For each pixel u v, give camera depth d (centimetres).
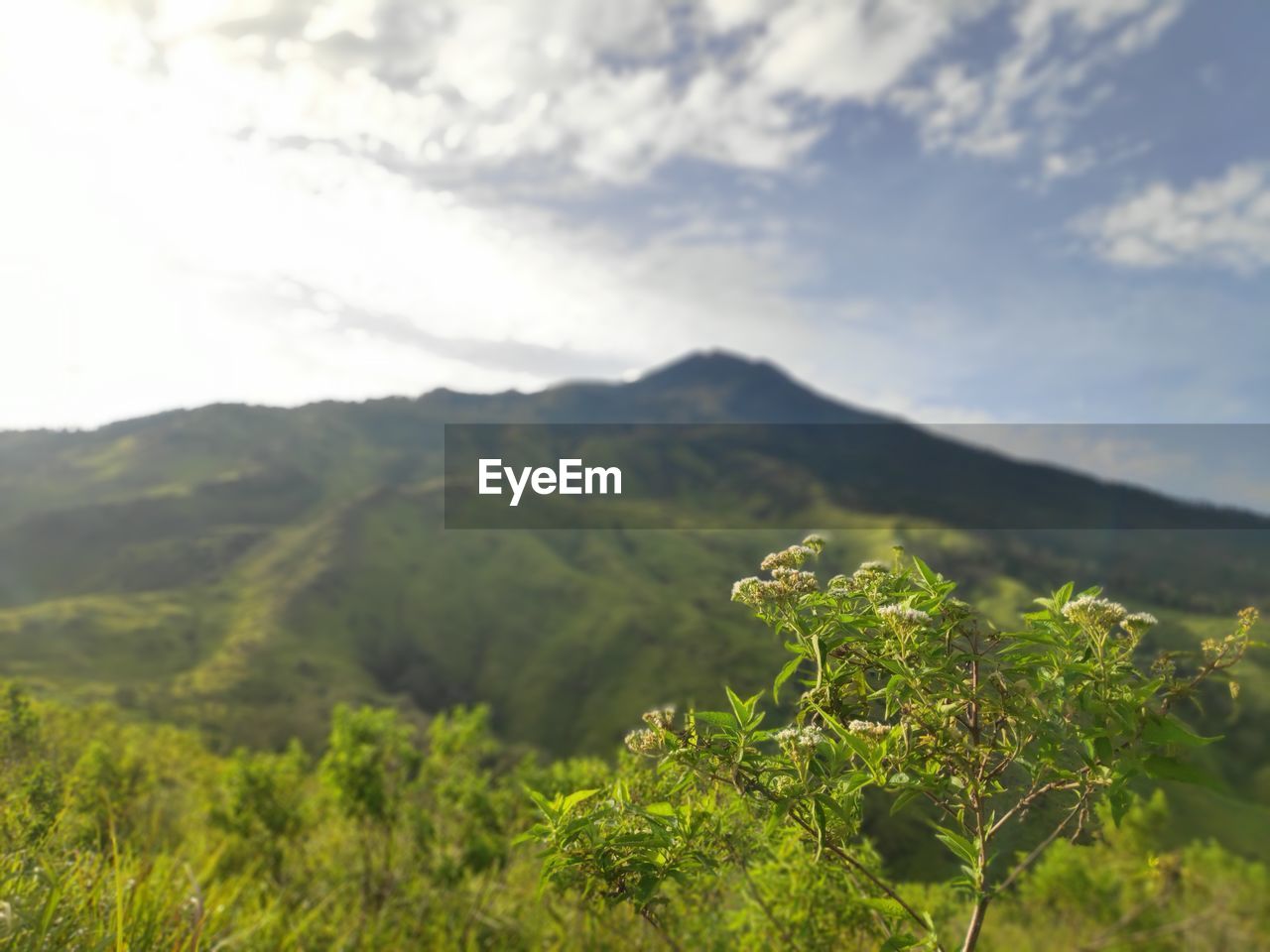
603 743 8419
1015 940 962
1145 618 189
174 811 643
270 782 830
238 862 725
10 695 415
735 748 218
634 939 398
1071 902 1117
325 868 745
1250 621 188
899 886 332
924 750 210
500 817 734
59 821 350
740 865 288
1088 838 206
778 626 236
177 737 1012
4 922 255
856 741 205
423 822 751
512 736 9362
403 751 820
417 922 634
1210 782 183
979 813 210
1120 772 187
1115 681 191
